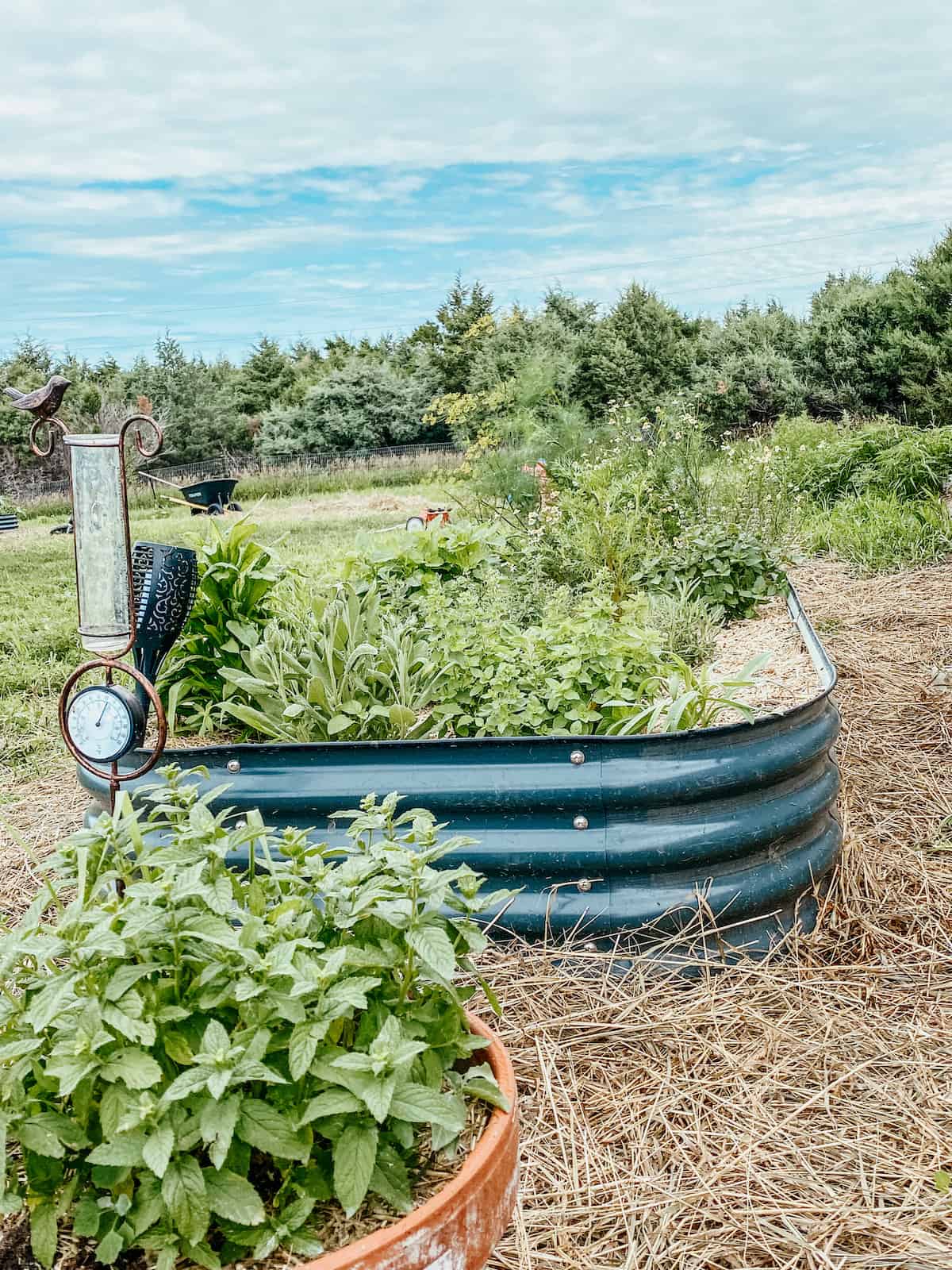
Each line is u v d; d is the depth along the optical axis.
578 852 2.87
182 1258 1.35
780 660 4.82
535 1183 2.15
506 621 4.41
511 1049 2.56
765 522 7.82
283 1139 1.30
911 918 3.21
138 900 1.50
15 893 3.63
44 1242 1.33
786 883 3.02
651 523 6.79
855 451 11.16
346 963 1.50
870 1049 2.57
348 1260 1.24
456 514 10.59
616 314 24.30
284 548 11.05
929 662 5.61
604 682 3.54
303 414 29.89
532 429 11.30
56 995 1.33
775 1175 2.16
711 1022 2.67
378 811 1.81
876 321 21.22
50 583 10.71
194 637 4.16
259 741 4.00
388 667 3.92
